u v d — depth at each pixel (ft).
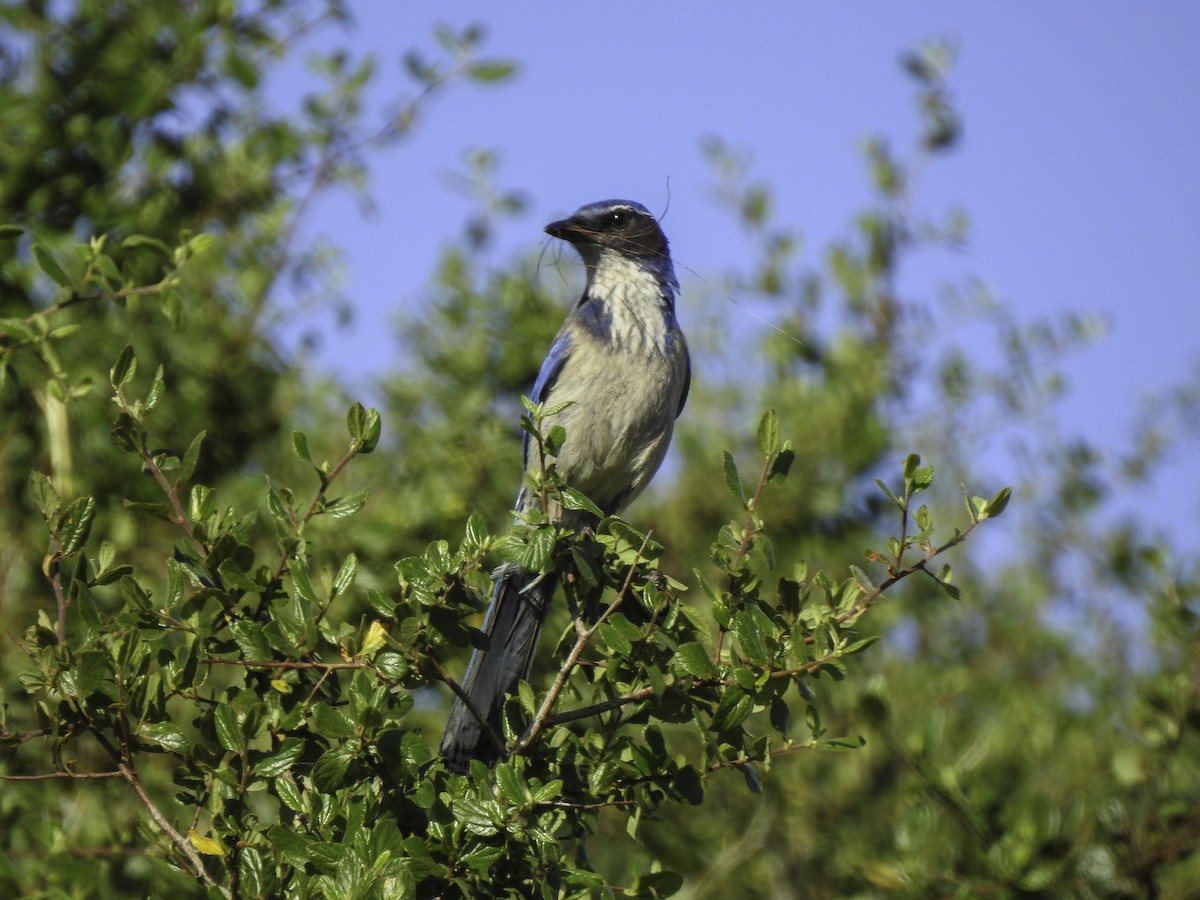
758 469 54.34
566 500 27.37
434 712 44.29
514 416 51.19
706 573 52.65
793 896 46.42
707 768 26.94
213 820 25.18
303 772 26.63
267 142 49.37
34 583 41.93
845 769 47.32
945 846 37.50
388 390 51.13
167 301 31.32
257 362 47.57
